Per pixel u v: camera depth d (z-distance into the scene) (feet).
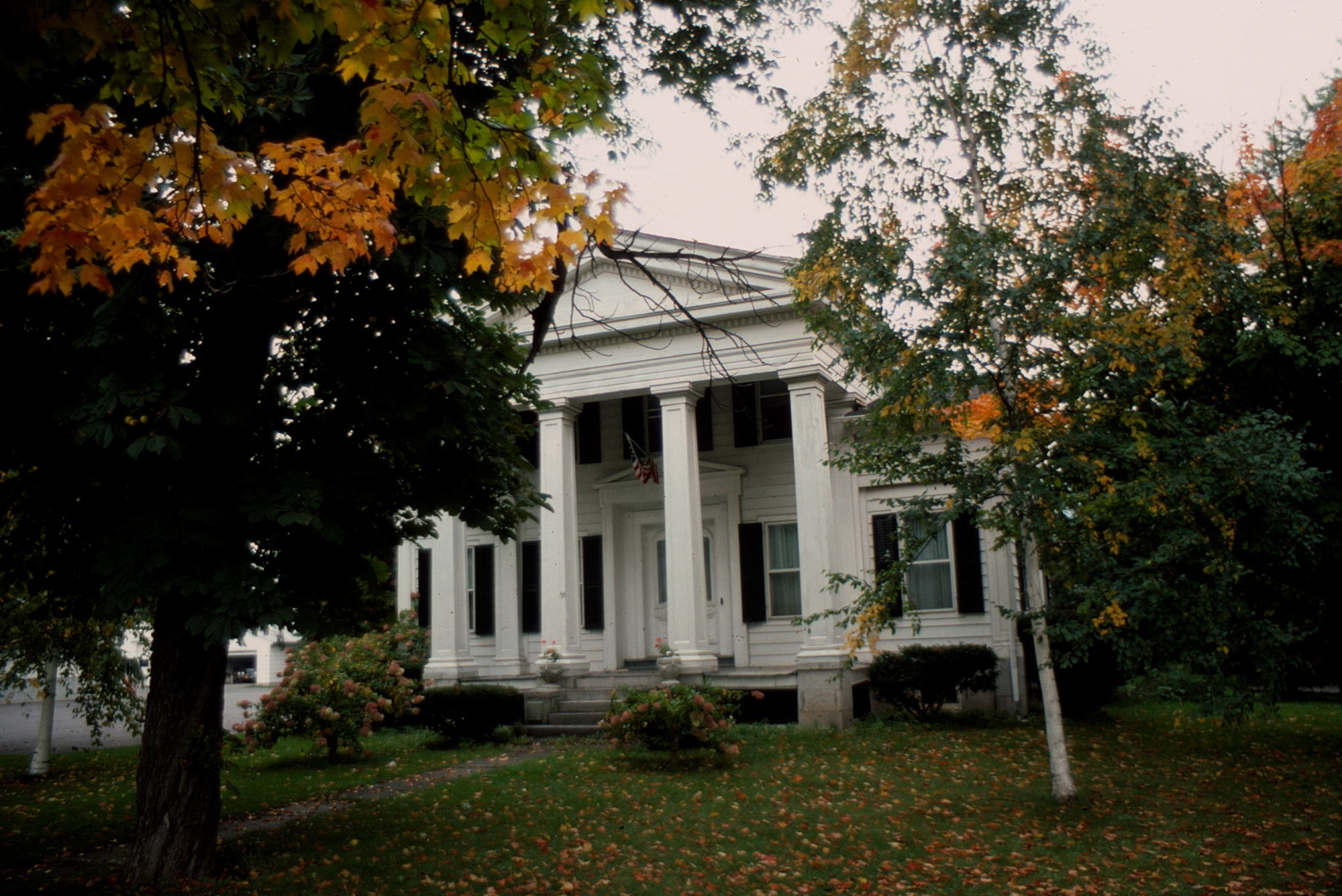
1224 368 38.99
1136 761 37.99
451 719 50.98
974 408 33.71
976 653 50.57
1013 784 33.73
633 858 25.79
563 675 54.90
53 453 24.04
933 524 30.71
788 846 26.61
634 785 35.76
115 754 56.95
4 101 19.16
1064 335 29.14
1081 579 30.25
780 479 59.11
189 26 13.69
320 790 38.29
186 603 23.45
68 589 26.07
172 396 21.07
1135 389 29.40
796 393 52.85
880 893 22.59
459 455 27.91
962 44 33.37
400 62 12.75
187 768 24.91
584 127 14.26
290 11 12.81
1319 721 49.98
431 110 12.46
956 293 30.17
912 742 43.39
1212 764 37.11
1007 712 52.13
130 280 20.83
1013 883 22.82
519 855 26.43
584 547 62.64
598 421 64.23
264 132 22.08
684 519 53.47
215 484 22.66
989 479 30.42
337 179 14.37
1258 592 37.19
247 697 105.19
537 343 28.12
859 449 32.22
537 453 63.72
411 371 24.57
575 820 30.50
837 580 32.58
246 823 32.60
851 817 29.73
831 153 32.89
